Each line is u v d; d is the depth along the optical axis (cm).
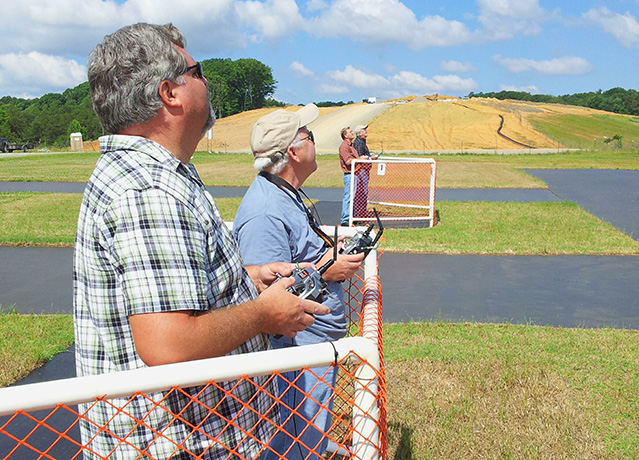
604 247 927
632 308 638
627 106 15438
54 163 3462
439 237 1016
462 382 429
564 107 10925
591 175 2356
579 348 497
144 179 144
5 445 357
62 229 1112
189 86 162
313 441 244
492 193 1759
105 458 155
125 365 149
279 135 246
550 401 397
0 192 1819
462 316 612
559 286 727
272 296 166
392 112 8775
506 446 341
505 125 7594
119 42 153
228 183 2062
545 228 1099
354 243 248
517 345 504
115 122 156
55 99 17300
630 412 381
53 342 522
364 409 169
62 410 402
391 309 640
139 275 137
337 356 162
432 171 1151
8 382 442
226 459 162
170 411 151
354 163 1162
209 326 143
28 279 772
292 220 247
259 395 175
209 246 153
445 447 345
